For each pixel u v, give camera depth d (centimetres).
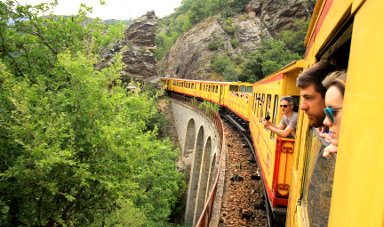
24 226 627
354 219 81
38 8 910
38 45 921
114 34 1047
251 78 4062
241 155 1159
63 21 946
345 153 101
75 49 962
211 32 6297
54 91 837
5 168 627
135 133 833
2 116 629
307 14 5250
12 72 867
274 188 551
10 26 904
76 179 596
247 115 1373
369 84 81
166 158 1836
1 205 579
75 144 674
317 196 172
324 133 162
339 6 143
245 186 845
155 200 1644
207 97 2778
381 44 73
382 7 75
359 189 80
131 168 728
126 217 1067
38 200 658
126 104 904
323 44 193
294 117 423
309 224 183
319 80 179
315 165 192
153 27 6122
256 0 6266
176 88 4238
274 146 565
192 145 3438
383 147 65
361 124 85
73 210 710
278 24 5519
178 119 3925
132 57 4953
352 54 106
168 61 7475
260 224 652
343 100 117
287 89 547
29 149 520
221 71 5356
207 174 2317
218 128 1670
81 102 689
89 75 766
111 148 674
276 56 4122
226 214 693
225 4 7025
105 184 646
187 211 2612
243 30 5984
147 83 4578
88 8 1003
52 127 573
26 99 633
